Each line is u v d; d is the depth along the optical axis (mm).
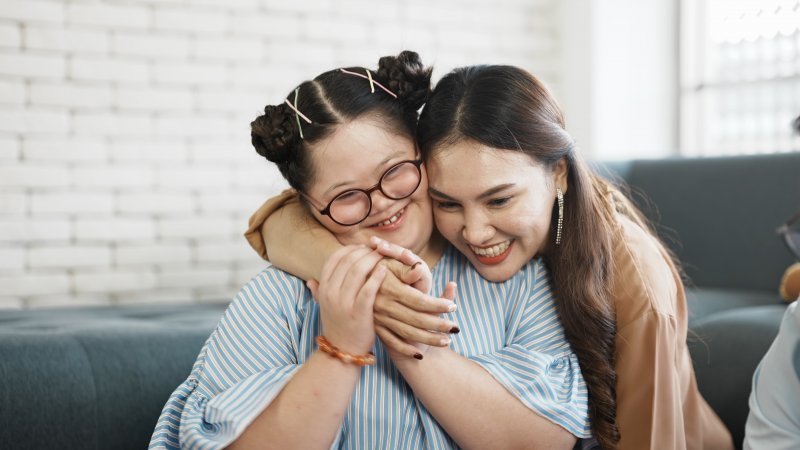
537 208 1204
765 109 3363
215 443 1082
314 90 1185
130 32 2863
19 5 2701
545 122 1202
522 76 1225
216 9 2984
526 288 1313
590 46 3434
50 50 2756
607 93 3463
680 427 1358
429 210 1236
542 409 1170
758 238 2684
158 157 2918
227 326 1209
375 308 1100
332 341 1096
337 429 1114
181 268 2965
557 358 1260
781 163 2668
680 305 1489
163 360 1786
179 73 2936
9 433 1576
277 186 3090
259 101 3061
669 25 3564
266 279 1253
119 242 2873
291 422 1085
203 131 2979
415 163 1187
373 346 1218
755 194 2707
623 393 1300
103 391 1690
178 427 1185
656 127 3566
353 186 1165
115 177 2857
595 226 1292
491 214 1188
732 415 1844
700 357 1946
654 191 2961
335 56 3180
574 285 1279
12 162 2721
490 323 1278
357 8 3215
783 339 1284
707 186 2828
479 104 1165
